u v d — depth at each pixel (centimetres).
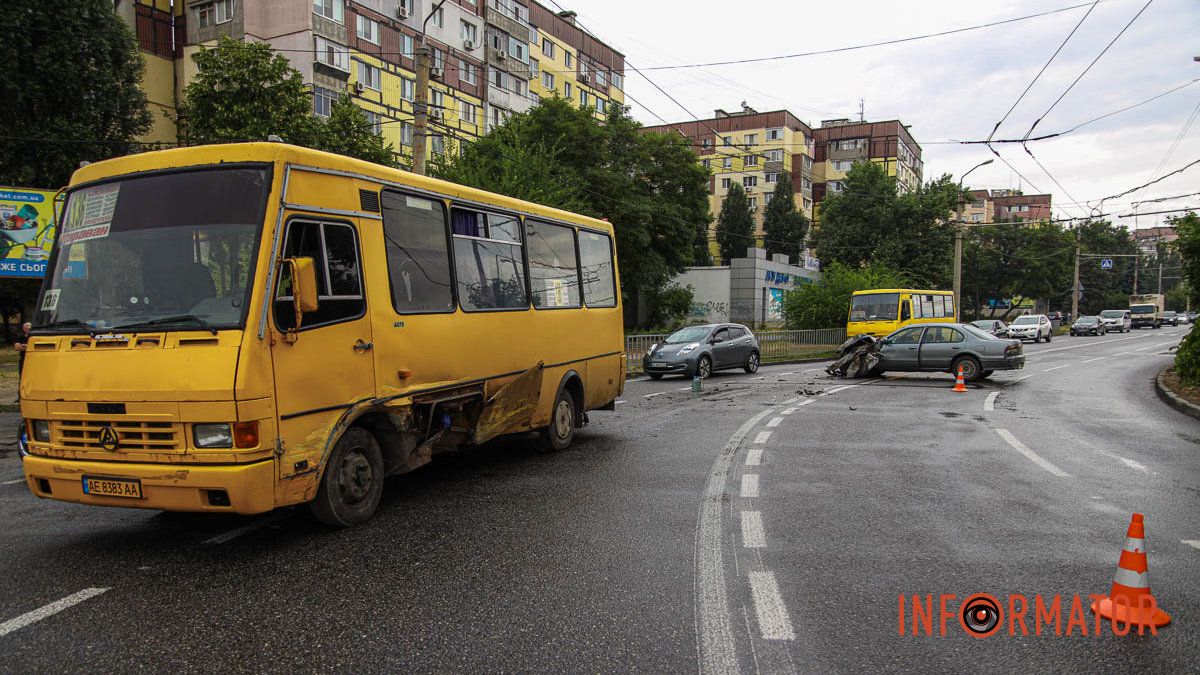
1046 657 349
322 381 526
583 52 5819
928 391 1648
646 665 340
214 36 3600
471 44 4516
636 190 3494
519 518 596
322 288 534
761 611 404
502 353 780
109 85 2544
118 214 520
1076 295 5991
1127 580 394
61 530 564
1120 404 1422
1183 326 7681
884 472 775
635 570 470
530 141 3181
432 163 2541
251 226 492
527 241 853
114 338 485
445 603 416
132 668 338
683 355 1970
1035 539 537
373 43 3806
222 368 460
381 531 559
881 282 3650
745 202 6469
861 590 435
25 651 355
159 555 503
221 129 2456
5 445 988
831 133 7931
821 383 1859
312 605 413
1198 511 618
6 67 2295
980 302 6769
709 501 650
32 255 1460
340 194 563
